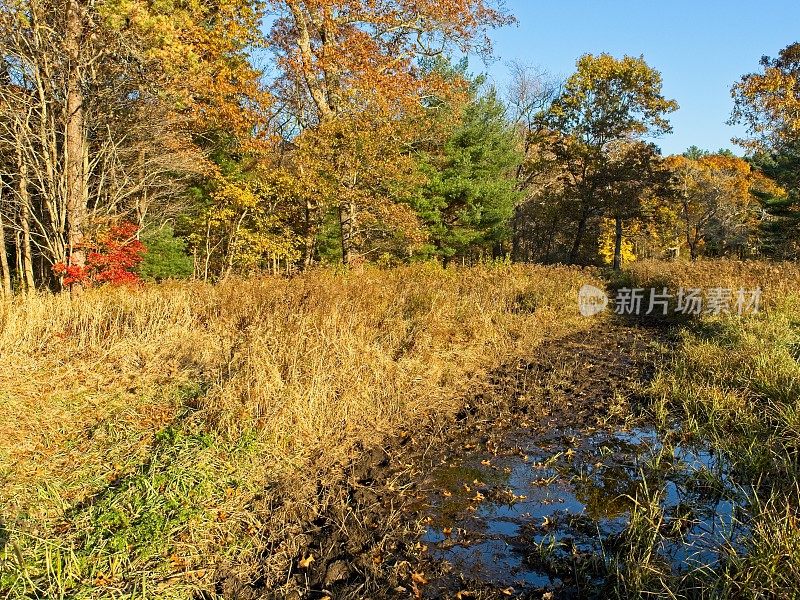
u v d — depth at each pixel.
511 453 5.20
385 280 12.19
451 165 19.17
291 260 19.61
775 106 24.16
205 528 3.61
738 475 4.46
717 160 42.00
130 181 14.13
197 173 16.36
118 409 5.38
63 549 3.21
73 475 4.15
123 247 12.21
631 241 38.69
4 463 4.25
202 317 8.66
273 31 17.38
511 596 3.20
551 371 7.81
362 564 3.48
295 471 4.57
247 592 3.19
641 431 5.66
